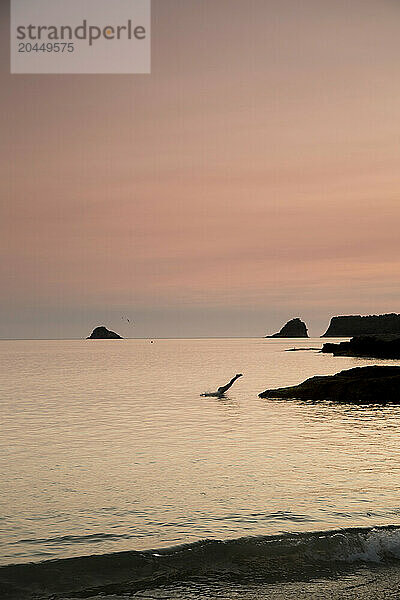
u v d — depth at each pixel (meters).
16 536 11.05
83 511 12.48
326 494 13.70
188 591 8.88
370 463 16.89
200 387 44.06
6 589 8.87
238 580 9.23
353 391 34.09
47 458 17.59
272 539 10.53
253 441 20.55
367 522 11.78
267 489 14.12
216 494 13.70
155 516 12.16
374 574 9.51
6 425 24.38
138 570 9.48
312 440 20.75
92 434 22.05
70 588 8.94
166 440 20.75
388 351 104.44
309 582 9.20
